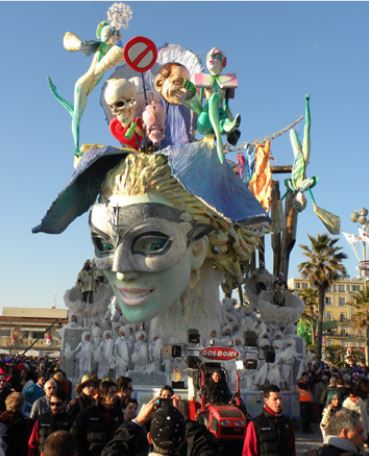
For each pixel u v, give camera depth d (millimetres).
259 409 19359
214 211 20203
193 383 11664
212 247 22797
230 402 11359
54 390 7543
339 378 14055
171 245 20641
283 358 21219
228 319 24469
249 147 28812
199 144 21422
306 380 19453
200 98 22125
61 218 23094
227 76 21500
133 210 20391
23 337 94688
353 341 100000
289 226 30594
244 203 22047
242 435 9898
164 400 5320
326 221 28312
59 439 4270
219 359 11844
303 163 28734
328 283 51469
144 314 20875
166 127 24109
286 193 30625
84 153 21859
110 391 7445
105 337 22922
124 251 20406
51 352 74625
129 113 22391
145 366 21781
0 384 10609
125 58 20047
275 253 31125
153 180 20828
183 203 21156
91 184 23203
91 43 22438
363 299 65312
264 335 23391
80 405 9016
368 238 59594
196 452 5422
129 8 22328
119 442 4984
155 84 22375
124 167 21344
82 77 23016
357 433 4531
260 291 26766
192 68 23656
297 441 17000
